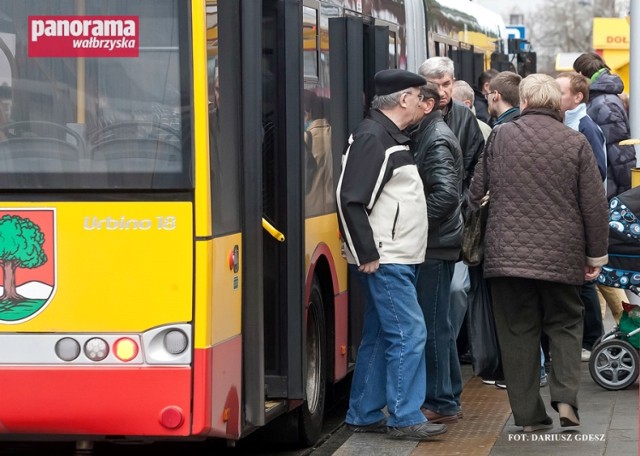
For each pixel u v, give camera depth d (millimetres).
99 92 7141
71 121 7152
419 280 9703
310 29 9422
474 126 11602
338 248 10250
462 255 9406
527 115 9141
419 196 9141
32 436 7387
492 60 20906
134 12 7117
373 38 11359
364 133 8984
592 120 12305
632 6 13852
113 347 7070
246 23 7645
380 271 9117
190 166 7051
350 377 13000
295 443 9594
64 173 7129
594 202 8938
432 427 9367
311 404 9586
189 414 7047
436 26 15492
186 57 7082
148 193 7086
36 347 7117
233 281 7504
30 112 7180
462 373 12617
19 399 7137
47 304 7113
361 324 10945
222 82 7406
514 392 9375
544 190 8953
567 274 8938
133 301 7070
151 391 7066
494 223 9070
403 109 9078
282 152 8359
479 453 8883
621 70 32312
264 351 8391
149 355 7059
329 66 10062
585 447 8984
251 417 7727
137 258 7070
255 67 7645
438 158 9531
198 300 7035
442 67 10812
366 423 9656
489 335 9523
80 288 7094
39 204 7125
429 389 9922
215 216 7188
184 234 7051
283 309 8367
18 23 7203
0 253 7141
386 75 9047
